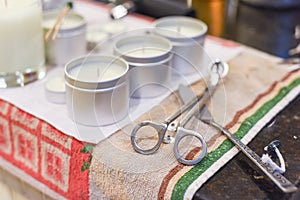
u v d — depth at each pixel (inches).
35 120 23.1
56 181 23.3
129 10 35.9
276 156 20.2
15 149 25.0
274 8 40.8
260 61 29.0
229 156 20.1
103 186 21.0
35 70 26.5
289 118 23.3
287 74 27.5
